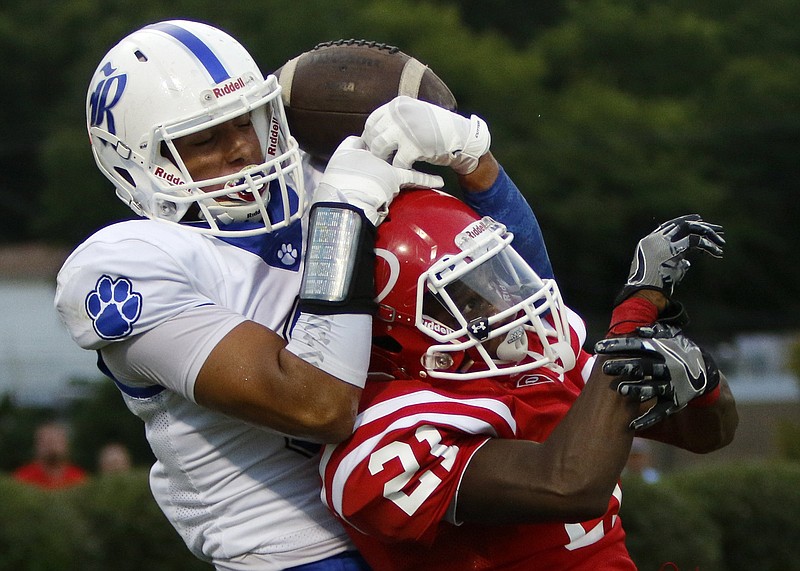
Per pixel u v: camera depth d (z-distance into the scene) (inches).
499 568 383.6
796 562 1161.4
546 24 4598.9
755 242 3779.5
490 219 391.9
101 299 380.5
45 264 4202.8
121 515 1037.8
